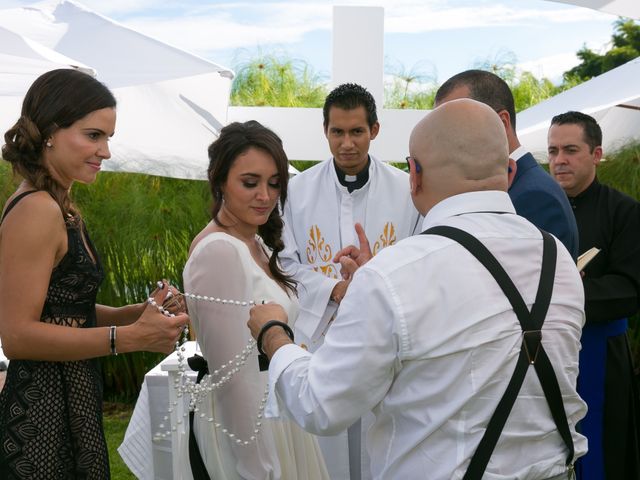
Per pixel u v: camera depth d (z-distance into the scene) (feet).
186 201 19.67
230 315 7.40
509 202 5.97
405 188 11.90
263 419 7.57
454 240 5.63
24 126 7.28
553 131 12.62
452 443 5.49
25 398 7.24
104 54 12.51
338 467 10.69
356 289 5.55
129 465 10.40
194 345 11.52
